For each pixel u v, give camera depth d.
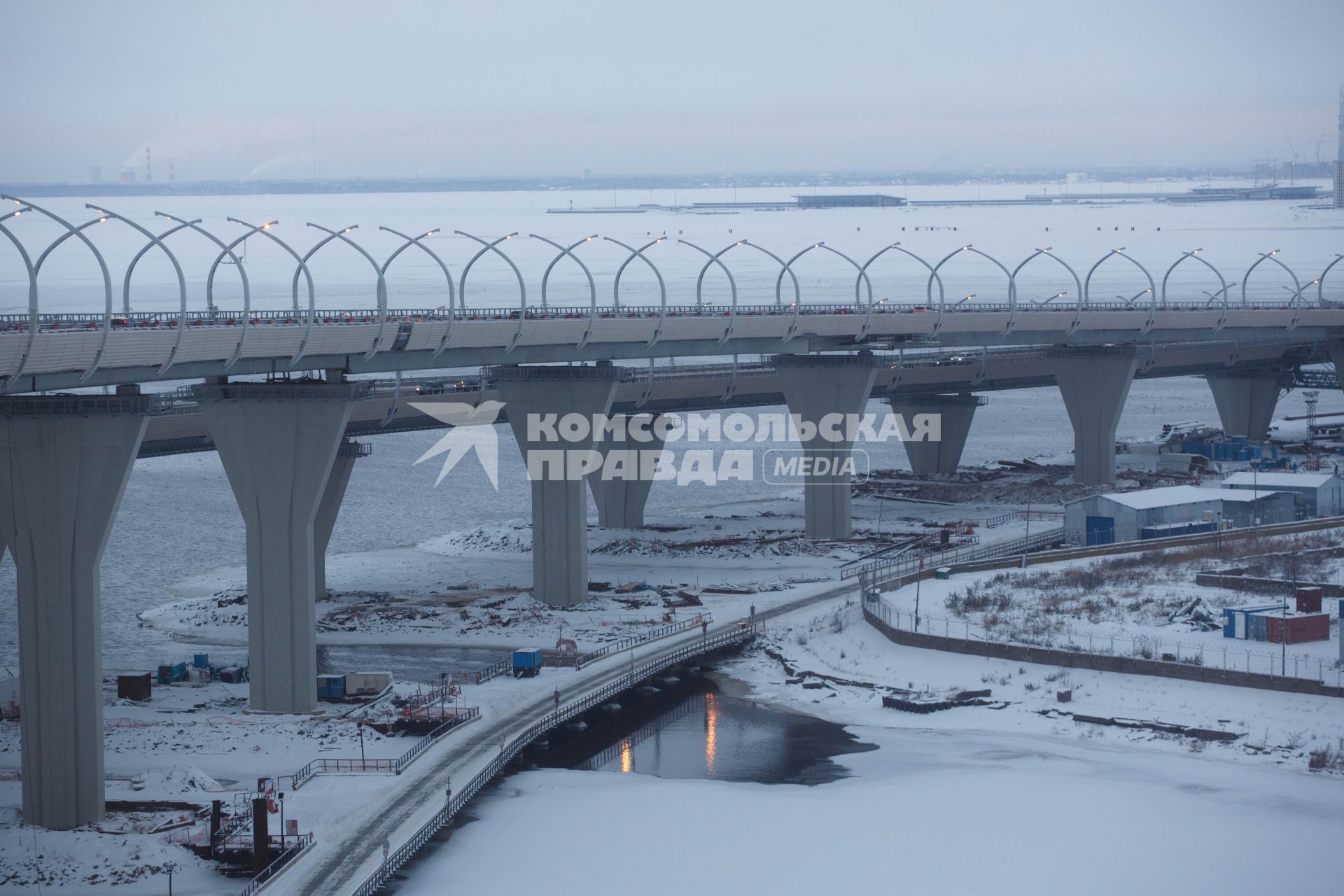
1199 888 61.59
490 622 113.81
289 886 60.12
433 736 80.88
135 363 78.06
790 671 100.00
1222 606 104.62
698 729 87.31
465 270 118.00
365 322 99.44
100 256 74.06
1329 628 96.62
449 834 68.19
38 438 70.12
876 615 106.62
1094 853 65.25
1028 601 109.88
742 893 61.28
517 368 121.50
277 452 88.88
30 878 62.31
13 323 79.81
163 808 70.69
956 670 95.56
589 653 101.69
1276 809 70.81
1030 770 77.38
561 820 70.06
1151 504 138.25
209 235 88.50
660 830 68.56
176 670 97.50
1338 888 61.47
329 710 89.81
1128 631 99.25
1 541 78.19
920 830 68.12
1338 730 80.62
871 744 83.50
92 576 71.62
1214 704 85.50
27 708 70.50
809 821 69.50
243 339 85.81
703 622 107.12
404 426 129.50
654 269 135.12
